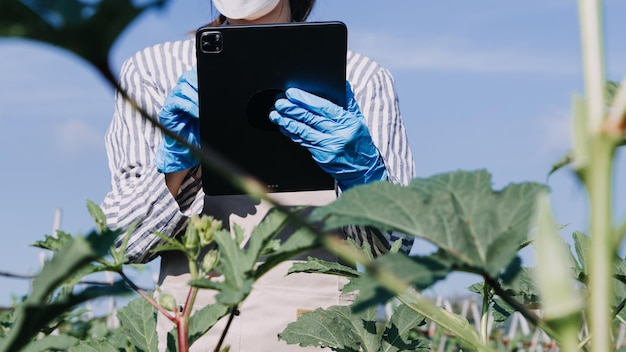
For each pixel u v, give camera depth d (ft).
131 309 4.59
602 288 1.83
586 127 1.86
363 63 9.03
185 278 7.98
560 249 1.85
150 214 7.98
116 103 8.70
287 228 7.66
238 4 8.55
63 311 2.66
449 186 2.81
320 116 7.49
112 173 8.59
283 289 8.02
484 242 2.67
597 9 1.92
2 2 1.59
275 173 7.66
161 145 8.07
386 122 8.63
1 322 5.86
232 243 3.23
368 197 2.82
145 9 1.63
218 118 7.45
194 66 8.66
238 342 7.91
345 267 4.97
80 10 1.62
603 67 1.90
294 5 9.53
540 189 2.73
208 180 7.41
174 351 4.17
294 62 7.37
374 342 5.44
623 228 1.84
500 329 17.43
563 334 1.83
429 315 4.19
